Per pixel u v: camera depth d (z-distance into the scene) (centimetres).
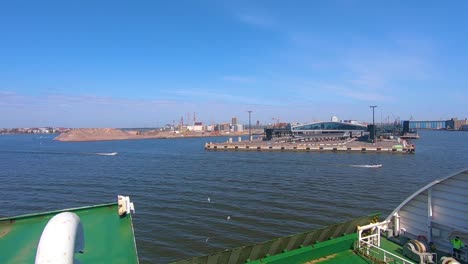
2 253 732
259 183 5662
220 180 6050
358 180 5781
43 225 859
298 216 3622
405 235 1265
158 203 4300
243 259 1010
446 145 14300
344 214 3675
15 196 4981
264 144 13075
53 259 332
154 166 8462
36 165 9106
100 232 858
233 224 3369
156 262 2512
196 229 3228
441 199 1133
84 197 4853
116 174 7094
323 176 6284
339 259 1127
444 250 1116
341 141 14250
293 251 1091
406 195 4547
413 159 8869
